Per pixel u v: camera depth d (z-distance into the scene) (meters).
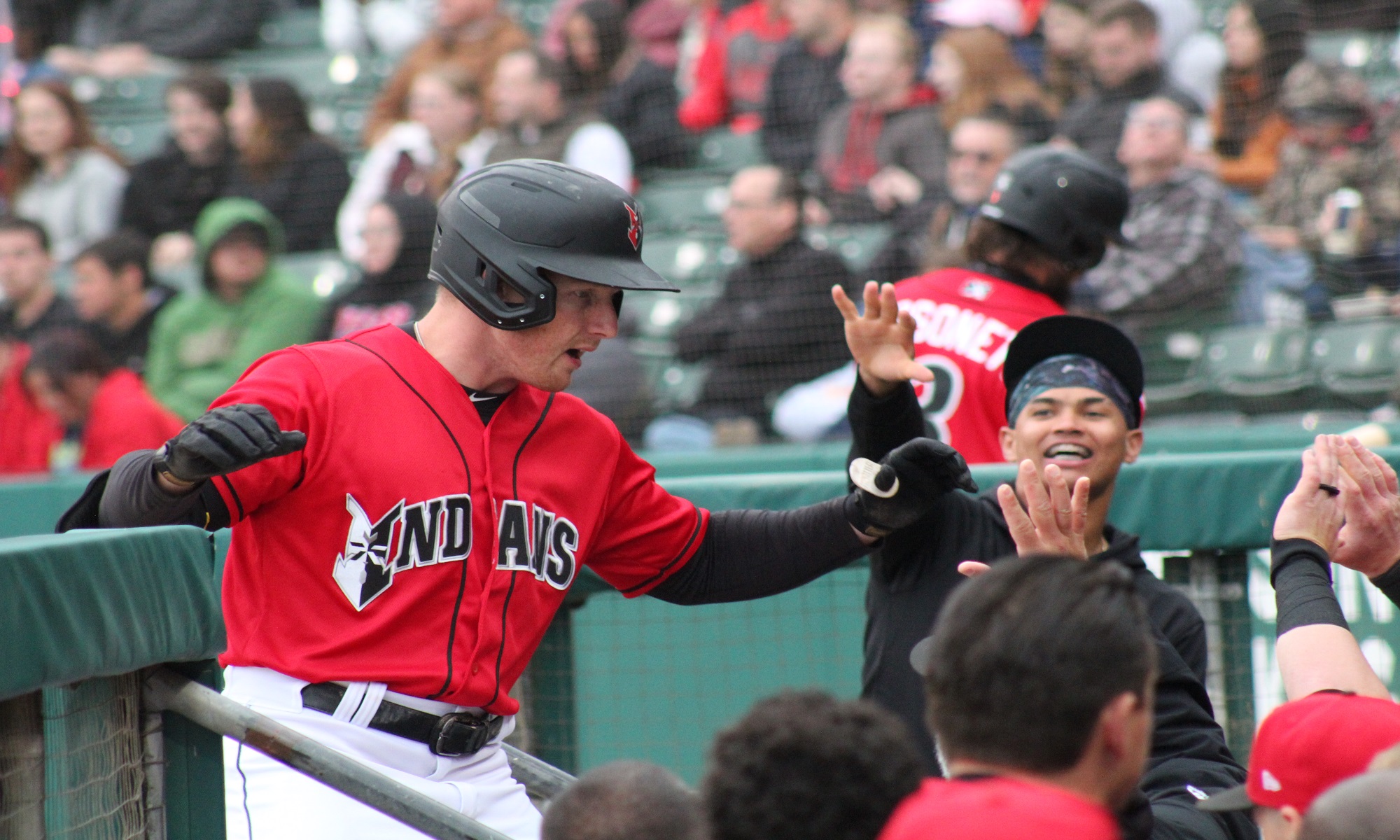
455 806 8.12
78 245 27.55
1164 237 21.03
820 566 8.93
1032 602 5.22
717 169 27.64
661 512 9.04
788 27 28.27
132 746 7.88
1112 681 5.09
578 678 13.70
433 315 8.48
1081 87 24.55
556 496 8.53
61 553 6.50
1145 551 12.35
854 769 4.92
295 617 7.99
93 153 27.97
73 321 23.36
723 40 28.69
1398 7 24.83
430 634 8.06
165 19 32.91
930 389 12.59
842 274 22.08
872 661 9.62
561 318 8.09
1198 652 9.39
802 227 22.62
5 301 23.53
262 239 23.00
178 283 26.36
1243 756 12.43
